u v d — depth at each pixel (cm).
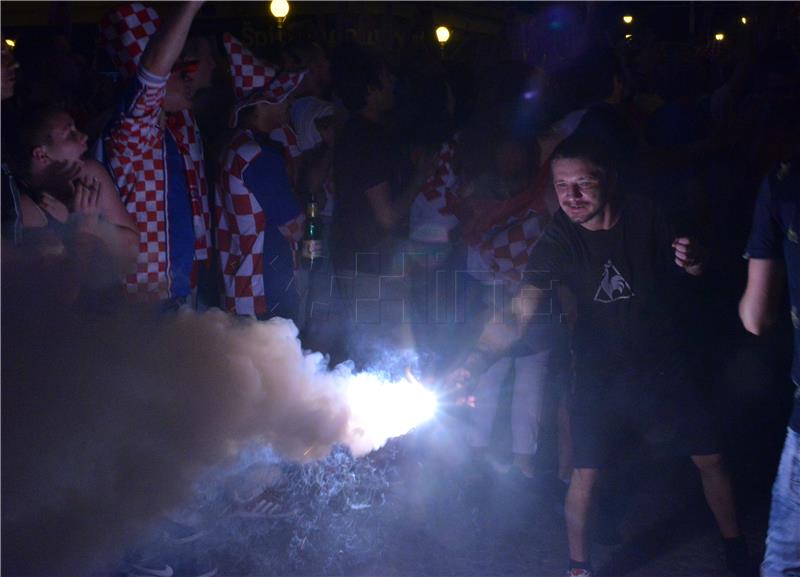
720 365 621
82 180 393
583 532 382
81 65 470
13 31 854
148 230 437
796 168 273
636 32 918
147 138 433
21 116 388
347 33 900
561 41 559
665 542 429
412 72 616
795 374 279
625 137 455
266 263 500
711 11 992
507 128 469
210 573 392
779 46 555
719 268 589
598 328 374
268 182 482
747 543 423
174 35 407
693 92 568
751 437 551
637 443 384
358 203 521
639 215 363
